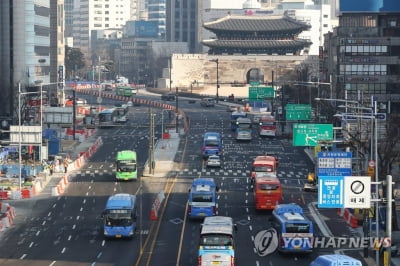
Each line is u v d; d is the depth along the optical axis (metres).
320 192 161.88
